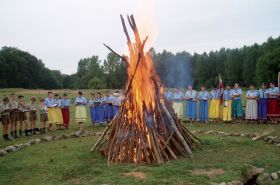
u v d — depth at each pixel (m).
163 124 10.23
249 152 10.65
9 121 14.98
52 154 10.98
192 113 20.20
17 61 92.06
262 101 18.73
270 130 15.48
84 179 8.09
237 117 19.73
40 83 100.31
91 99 20.25
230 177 7.70
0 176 8.55
